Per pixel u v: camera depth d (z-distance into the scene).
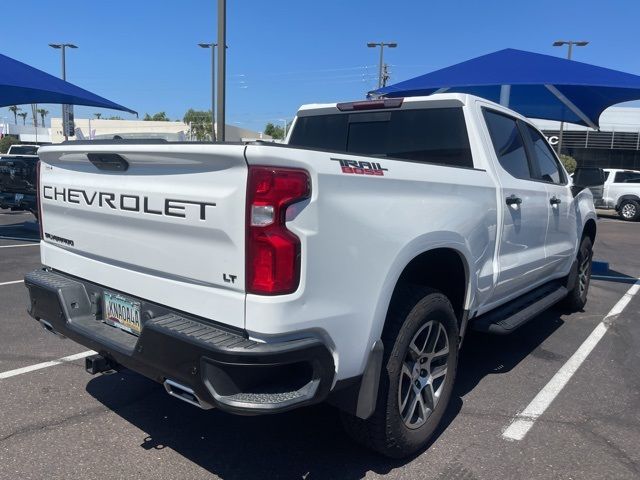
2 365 4.47
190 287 2.57
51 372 4.36
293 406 2.35
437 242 3.12
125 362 2.79
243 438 3.42
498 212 3.87
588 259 6.55
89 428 3.49
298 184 2.31
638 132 32.06
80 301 3.23
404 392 3.10
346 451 3.29
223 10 12.20
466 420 3.71
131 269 2.91
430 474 3.07
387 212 2.76
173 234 2.61
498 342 5.41
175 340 2.43
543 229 4.81
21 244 10.45
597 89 8.52
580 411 3.89
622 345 5.38
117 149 2.74
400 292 3.06
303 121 4.82
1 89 12.38
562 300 6.40
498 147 4.20
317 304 2.43
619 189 21.33
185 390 2.49
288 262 2.31
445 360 3.40
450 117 4.04
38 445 3.27
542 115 10.70
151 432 3.47
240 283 2.36
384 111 4.34
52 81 11.91
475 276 3.60
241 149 2.27
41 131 67.94
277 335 2.32
